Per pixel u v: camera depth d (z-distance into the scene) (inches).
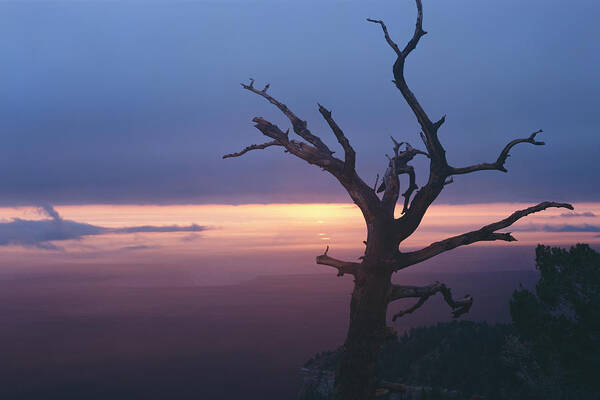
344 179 400.8
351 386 384.5
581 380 809.5
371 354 382.9
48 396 6594.5
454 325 1800.0
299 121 417.1
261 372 7608.3
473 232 385.1
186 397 6432.1
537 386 940.6
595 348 785.6
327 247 404.2
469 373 1273.4
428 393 1189.7
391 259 373.7
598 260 815.7
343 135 379.2
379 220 391.2
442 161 397.7
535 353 872.9
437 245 386.3
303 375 1844.2
